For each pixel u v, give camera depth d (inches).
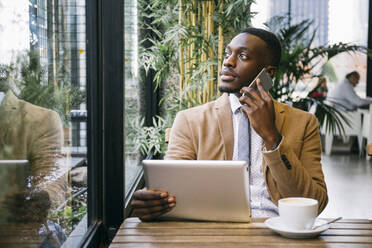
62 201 63.4
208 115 75.1
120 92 87.8
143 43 157.9
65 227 64.9
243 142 70.6
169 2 155.9
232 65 69.4
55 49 61.9
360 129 298.5
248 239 51.4
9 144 44.4
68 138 67.4
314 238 52.1
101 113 87.7
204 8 150.9
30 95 51.0
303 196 63.7
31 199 50.5
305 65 190.7
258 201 69.5
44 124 55.8
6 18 43.9
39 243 52.8
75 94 72.8
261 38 69.7
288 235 51.7
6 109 43.8
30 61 51.3
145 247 49.4
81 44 77.9
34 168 51.7
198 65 147.6
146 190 58.0
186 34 145.1
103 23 85.7
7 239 43.6
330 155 299.4
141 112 153.8
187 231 54.7
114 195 89.7
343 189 199.3
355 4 375.6
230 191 55.4
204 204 56.8
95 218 87.7
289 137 70.9
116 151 88.9
